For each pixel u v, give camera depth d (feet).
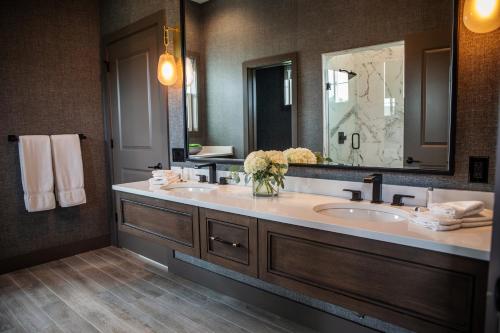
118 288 8.58
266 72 7.42
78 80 11.02
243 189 7.55
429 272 3.86
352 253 4.46
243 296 7.82
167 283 8.86
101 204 11.76
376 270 4.26
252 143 7.79
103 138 11.72
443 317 3.79
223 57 8.16
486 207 4.89
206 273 8.57
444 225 4.17
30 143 9.70
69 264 10.30
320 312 6.58
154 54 9.73
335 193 6.52
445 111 5.19
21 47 9.78
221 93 8.29
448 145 5.17
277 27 7.16
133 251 11.25
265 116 7.51
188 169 9.17
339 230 4.52
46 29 10.25
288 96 7.09
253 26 7.56
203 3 8.46
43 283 8.94
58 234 10.77
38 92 10.16
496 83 4.72
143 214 7.69
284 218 5.08
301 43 6.82
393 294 4.15
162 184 7.97
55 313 7.38
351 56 6.15
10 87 9.63
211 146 8.63
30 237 10.19
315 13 6.59
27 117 9.98
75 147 10.55
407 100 5.55
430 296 3.87
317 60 6.61
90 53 11.27
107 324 6.91
